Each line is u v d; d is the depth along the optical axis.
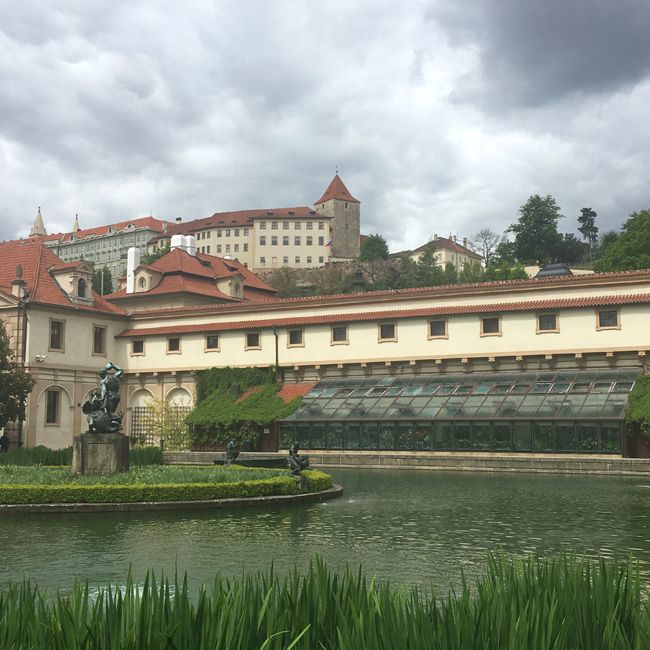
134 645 5.51
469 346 53.34
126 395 66.62
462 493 30.45
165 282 82.75
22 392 49.69
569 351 50.06
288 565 15.77
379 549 17.75
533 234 154.50
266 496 27.20
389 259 192.12
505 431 46.09
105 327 66.31
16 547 18.20
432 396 50.66
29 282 62.84
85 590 6.48
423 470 43.78
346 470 44.69
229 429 57.47
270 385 58.53
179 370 63.59
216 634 5.71
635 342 48.34
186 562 16.23
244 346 61.44
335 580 6.74
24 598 6.55
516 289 53.09
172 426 59.50
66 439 61.94
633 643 6.08
